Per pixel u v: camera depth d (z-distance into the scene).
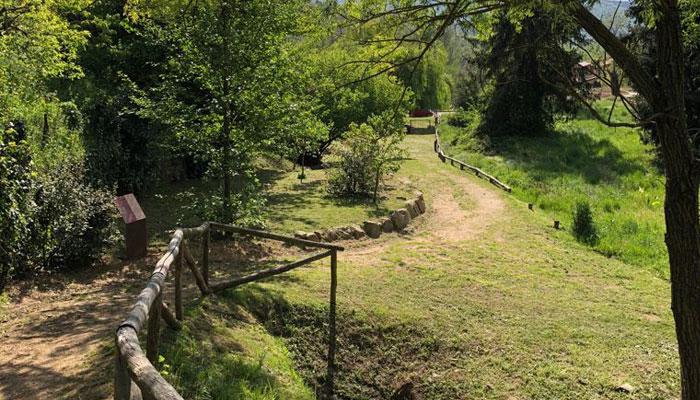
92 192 9.64
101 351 5.39
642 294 10.62
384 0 5.02
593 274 11.67
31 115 11.09
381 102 23.77
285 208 14.91
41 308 7.07
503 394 6.98
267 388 5.56
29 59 10.88
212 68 10.62
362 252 12.06
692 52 14.12
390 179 20.48
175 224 12.26
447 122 44.66
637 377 7.31
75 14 14.03
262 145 11.41
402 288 9.72
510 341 8.14
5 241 7.68
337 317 8.10
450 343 7.97
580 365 7.58
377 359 7.70
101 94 13.39
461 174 23.52
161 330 5.61
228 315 7.04
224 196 11.46
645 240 14.09
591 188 20.70
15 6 10.82
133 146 13.73
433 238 13.77
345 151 17.72
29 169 8.29
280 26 10.66
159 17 10.67
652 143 26.14
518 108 30.72
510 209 17.19
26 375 4.88
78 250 8.81
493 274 11.09
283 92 11.02
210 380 5.03
